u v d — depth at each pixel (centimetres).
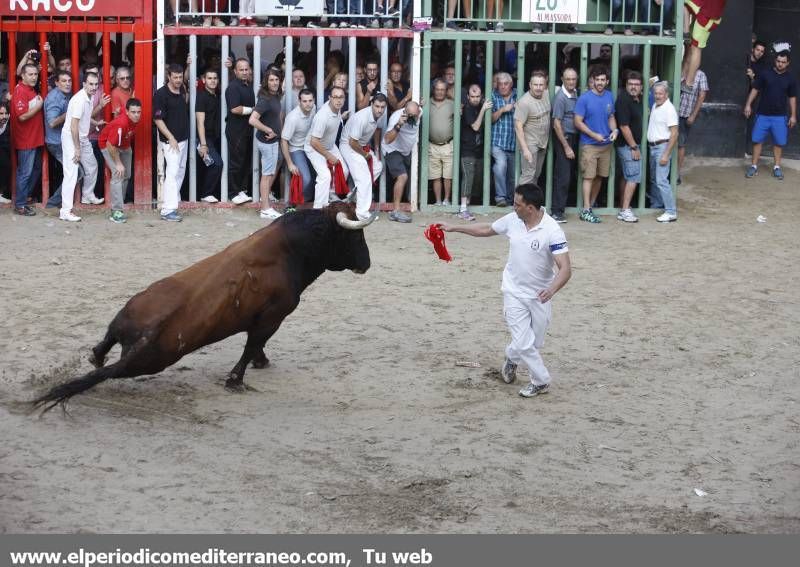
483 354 1384
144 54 2069
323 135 2039
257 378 1271
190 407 1168
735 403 1240
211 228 2012
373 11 2102
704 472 1049
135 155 2100
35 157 2034
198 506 936
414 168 2155
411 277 1731
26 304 1527
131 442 1066
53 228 1972
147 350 1108
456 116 2134
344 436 1105
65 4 2036
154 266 1750
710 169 2483
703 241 2017
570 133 2130
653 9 2184
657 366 1359
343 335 1441
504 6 2186
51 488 960
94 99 2067
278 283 1187
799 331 1517
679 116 2256
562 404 1218
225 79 2097
